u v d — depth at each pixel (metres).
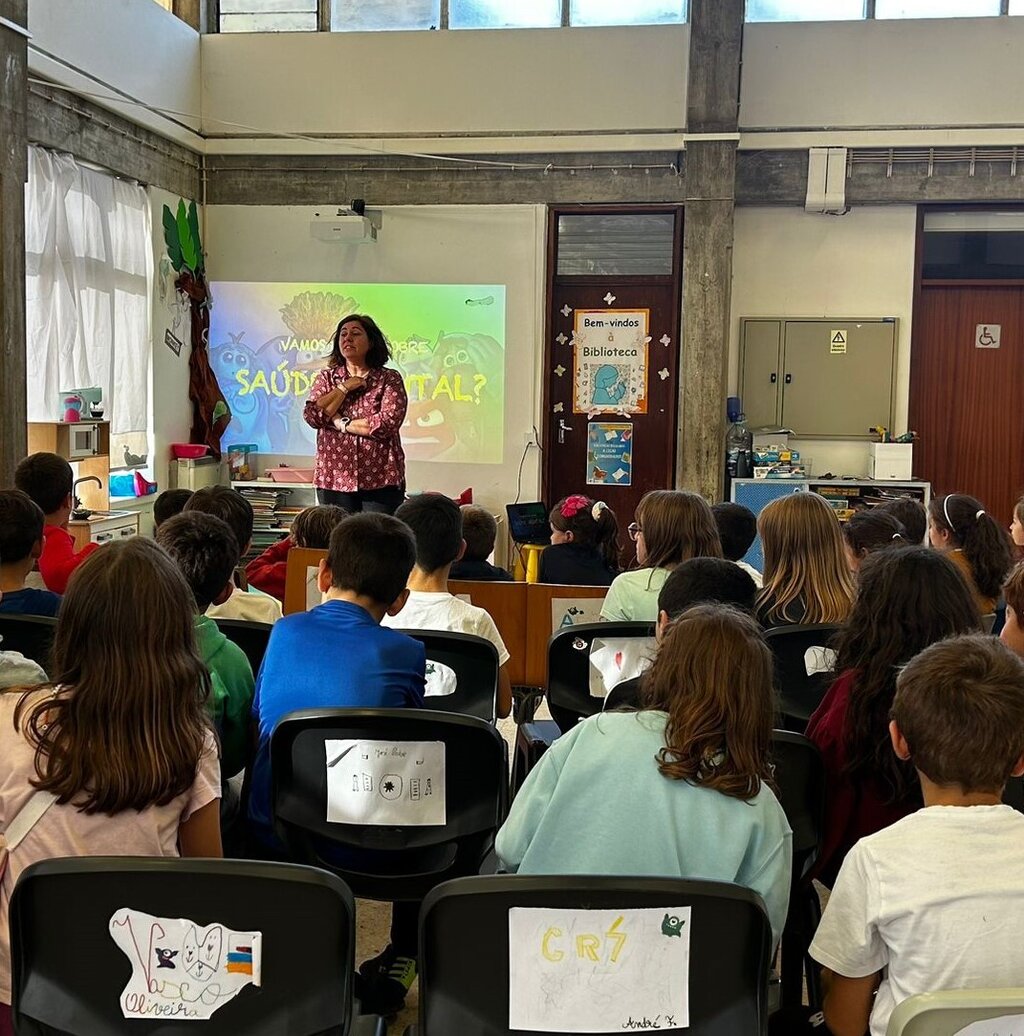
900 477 7.96
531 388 8.44
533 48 8.16
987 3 7.82
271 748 2.06
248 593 3.37
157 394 7.91
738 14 7.82
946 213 8.18
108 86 6.92
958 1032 1.16
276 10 8.41
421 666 2.34
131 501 7.36
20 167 5.73
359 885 2.14
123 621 1.65
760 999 1.39
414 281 8.47
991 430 8.36
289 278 8.56
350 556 2.39
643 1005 1.37
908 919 1.38
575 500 4.39
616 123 8.11
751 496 7.96
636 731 1.69
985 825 1.41
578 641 2.80
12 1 5.60
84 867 1.37
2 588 3.05
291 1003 1.41
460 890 1.34
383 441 6.02
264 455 8.71
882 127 7.89
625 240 8.30
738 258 8.30
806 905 2.12
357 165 8.42
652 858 1.63
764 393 8.34
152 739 1.64
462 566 4.21
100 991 1.41
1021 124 7.75
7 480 5.68
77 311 6.70
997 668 1.44
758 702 1.64
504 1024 1.38
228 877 1.37
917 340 8.29
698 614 1.70
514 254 8.36
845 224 8.17
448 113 8.27
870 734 1.96
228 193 8.54
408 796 2.04
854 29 7.87
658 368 8.35
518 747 3.21
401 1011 2.46
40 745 1.64
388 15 8.34
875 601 2.02
